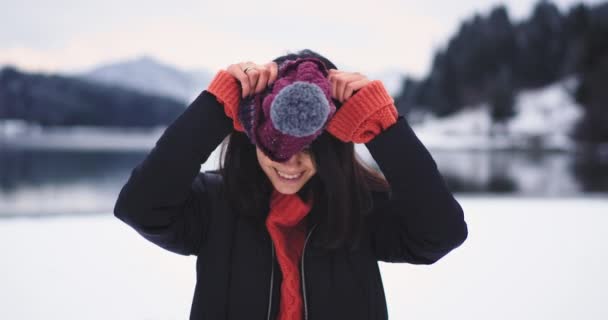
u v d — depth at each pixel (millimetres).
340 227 966
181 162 906
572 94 42375
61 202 11570
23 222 6395
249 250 1031
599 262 4281
